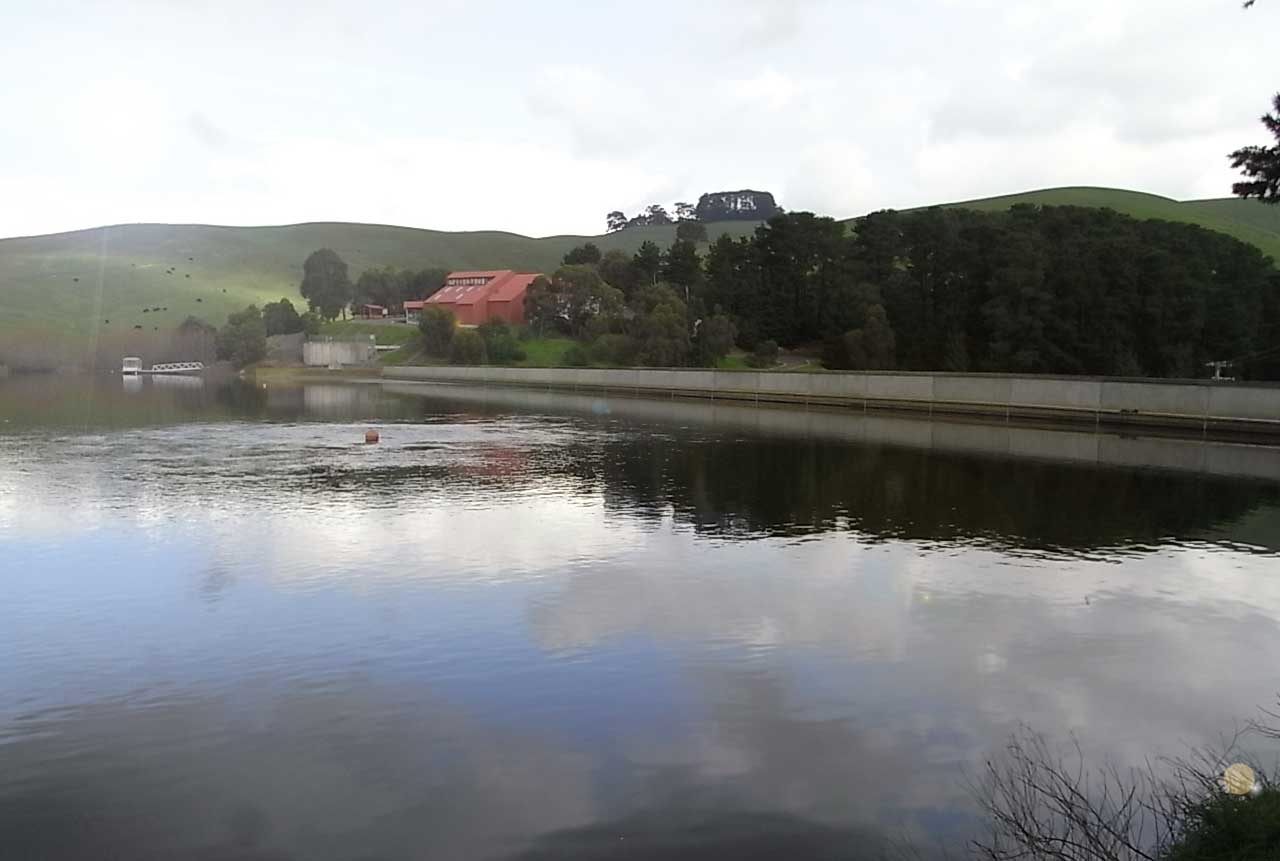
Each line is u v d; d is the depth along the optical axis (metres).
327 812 4.67
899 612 8.06
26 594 8.47
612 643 7.16
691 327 70.50
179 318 135.62
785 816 4.64
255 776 5.03
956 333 61.84
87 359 105.19
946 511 13.05
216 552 10.16
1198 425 23.27
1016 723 5.77
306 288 114.69
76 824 4.56
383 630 7.45
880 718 5.82
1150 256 54.66
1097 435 24.66
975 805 4.77
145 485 15.23
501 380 64.00
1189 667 6.78
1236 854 3.94
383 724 5.68
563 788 4.91
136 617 7.78
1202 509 13.27
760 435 25.05
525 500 13.87
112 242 183.12
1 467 17.58
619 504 13.55
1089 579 9.26
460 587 8.75
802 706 5.98
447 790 4.89
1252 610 8.23
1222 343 57.00
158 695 6.12
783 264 80.50
